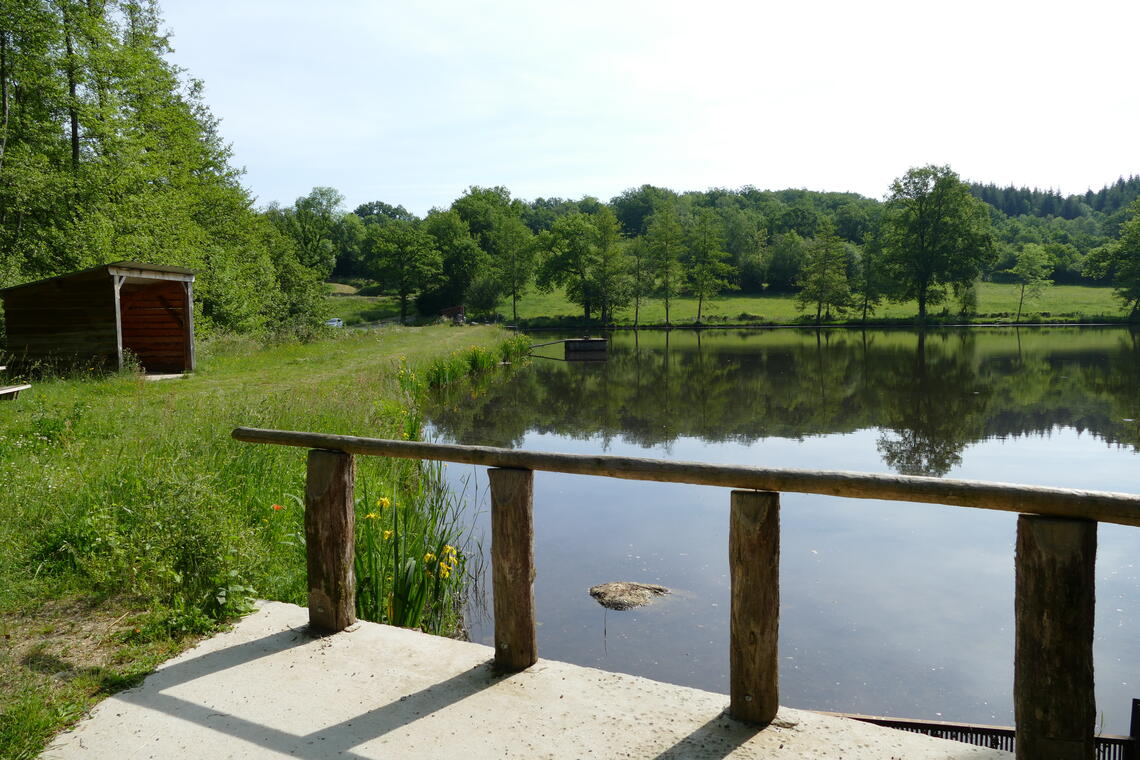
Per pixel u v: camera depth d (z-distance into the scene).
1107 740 3.83
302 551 6.41
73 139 26.59
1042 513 2.60
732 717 3.23
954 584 7.82
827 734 3.08
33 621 4.35
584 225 87.25
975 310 75.00
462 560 7.64
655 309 92.69
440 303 91.50
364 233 120.94
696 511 10.50
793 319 81.31
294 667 3.79
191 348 19.98
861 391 25.42
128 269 17.66
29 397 12.91
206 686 3.60
